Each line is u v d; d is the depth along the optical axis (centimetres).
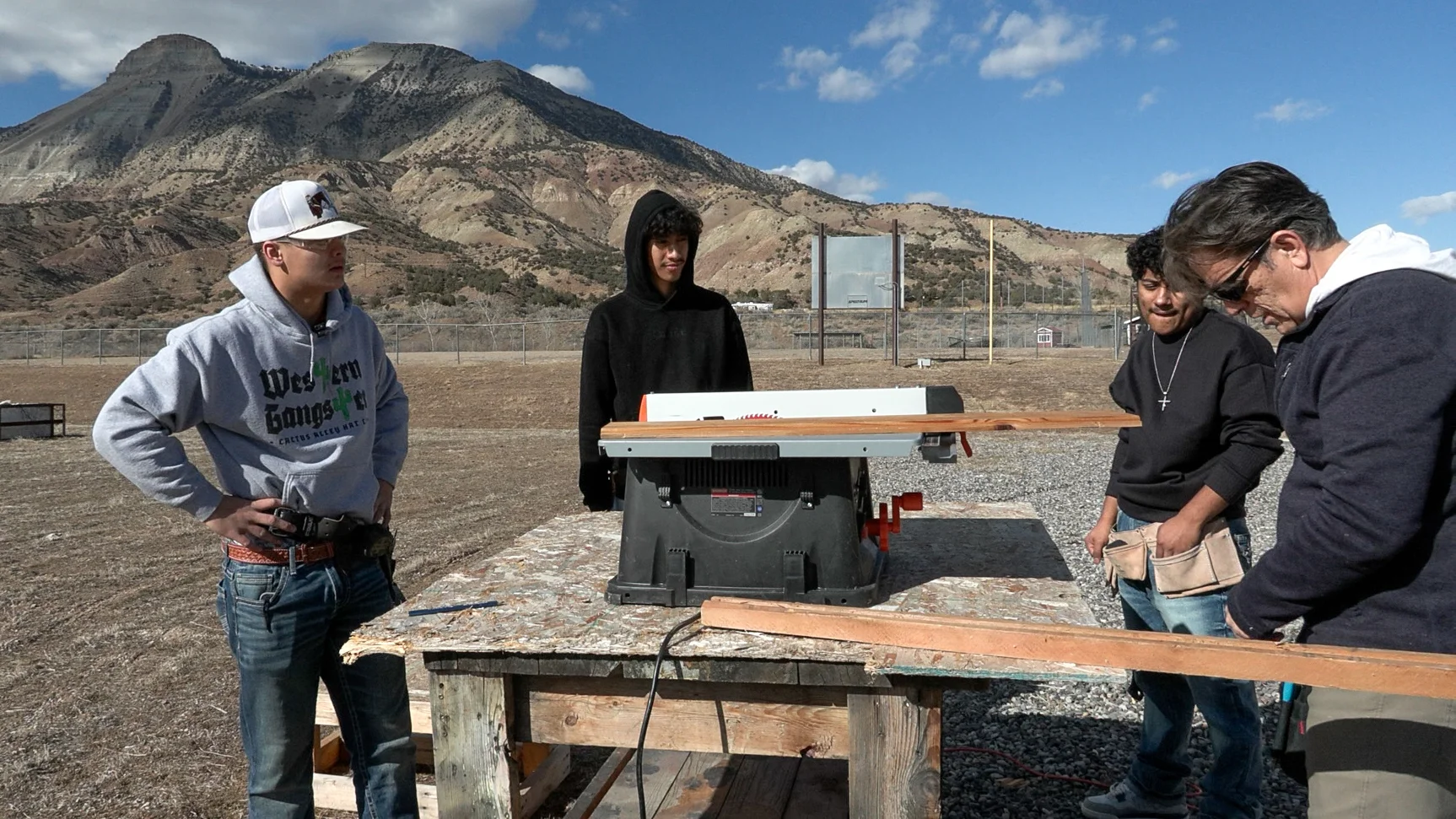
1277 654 138
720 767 276
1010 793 301
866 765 165
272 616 206
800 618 165
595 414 282
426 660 178
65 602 591
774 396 196
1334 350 140
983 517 273
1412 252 139
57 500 1001
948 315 3778
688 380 280
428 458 1397
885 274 2277
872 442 171
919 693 161
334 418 219
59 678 450
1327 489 140
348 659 173
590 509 296
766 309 4428
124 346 3719
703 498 185
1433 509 138
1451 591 139
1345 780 146
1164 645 143
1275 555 152
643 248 277
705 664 165
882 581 200
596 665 170
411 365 2472
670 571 186
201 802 322
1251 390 225
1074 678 145
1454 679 129
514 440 1642
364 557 219
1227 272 155
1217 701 229
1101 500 886
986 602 184
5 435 1683
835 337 3531
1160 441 245
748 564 183
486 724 178
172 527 847
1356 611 148
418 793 282
